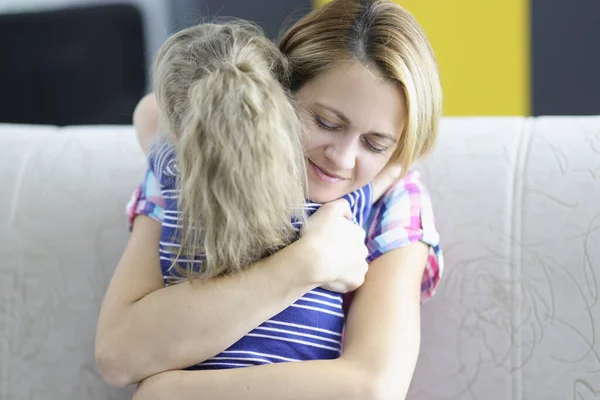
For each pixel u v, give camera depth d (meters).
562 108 2.25
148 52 2.09
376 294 0.89
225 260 0.80
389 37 0.83
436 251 0.96
